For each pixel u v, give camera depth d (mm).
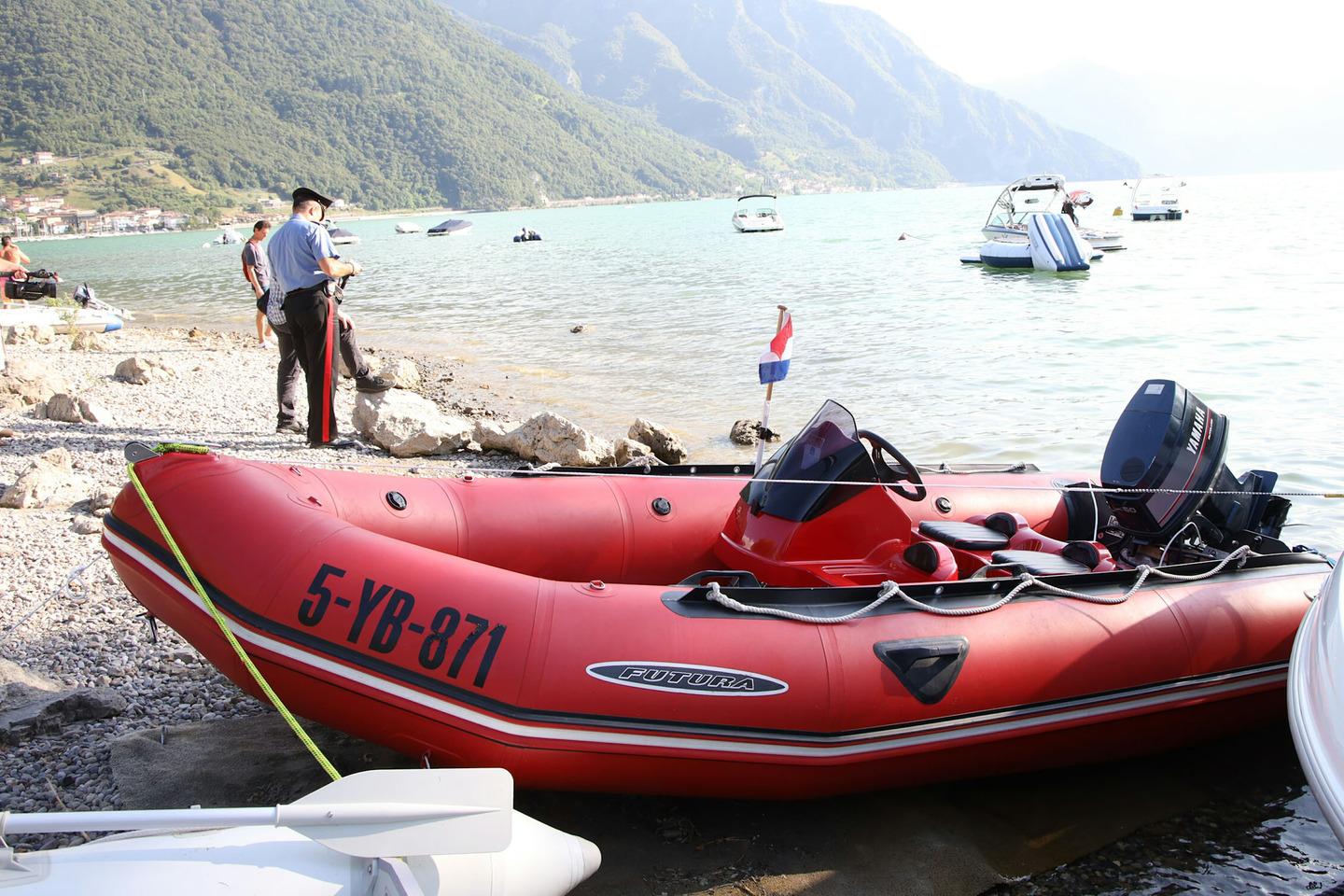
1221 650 4441
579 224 97188
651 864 3627
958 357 13883
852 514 4852
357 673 3465
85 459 7961
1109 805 4199
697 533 5332
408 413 9094
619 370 14133
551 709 3471
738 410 11383
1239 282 21875
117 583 5617
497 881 2785
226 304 26688
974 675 3939
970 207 97062
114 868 2441
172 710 4387
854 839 3852
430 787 2660
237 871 2508
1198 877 3705
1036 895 3564
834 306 20484
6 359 12453
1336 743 3361
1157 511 5309
